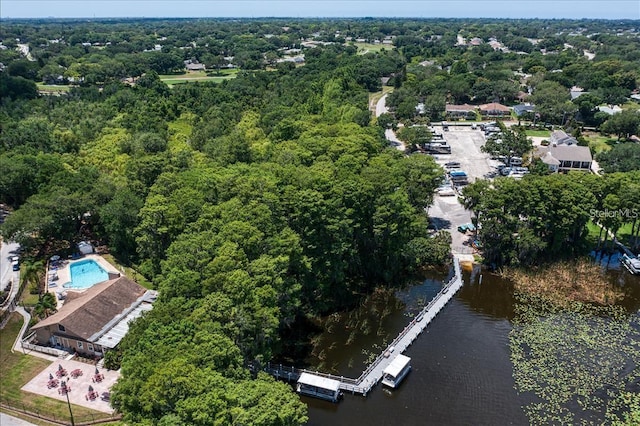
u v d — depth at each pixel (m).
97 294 62.41
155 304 50.47
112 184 87.19
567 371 57.44
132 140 109.25
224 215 63.22
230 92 160.38
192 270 54.34
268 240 60.69
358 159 88.81
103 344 56.00
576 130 148.38
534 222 78.81
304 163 91.56
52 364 55.88
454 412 51.94
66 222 81.56
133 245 80.12
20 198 92.12
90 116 133.88
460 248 86.69
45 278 74.19
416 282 78.69
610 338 63.44
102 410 48.72
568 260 81.62
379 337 65.12
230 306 47.72
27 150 102.38
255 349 50.91
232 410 35.81
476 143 146.50
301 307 68.81
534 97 173.62
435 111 172.62
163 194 78.19
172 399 36.72
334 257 69.25
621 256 84.81
